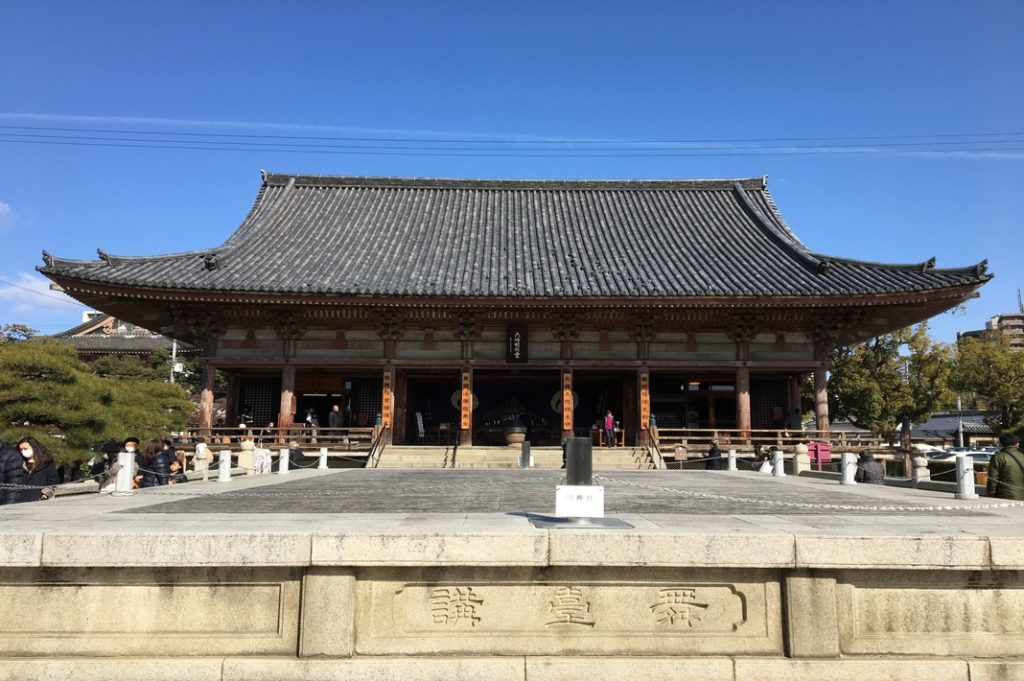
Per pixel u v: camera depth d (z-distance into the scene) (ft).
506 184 140.26
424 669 19.52
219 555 19.86
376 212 130.82
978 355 148.56
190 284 94.07
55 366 67.41
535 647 20.22
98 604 20.16
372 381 118.01
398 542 19.99
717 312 102.22
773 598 20.58
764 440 99.81
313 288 96.02
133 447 43.21
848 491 45.21
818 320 103.09
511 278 103.65
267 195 135.54
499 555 20.06
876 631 20.49
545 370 116.26
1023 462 40.19
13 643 19.95
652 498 38.55
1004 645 20.36
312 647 19.76
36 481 42.86
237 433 112.47
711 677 19.66
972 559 20.11
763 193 138.51
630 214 131.85
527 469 83.56
